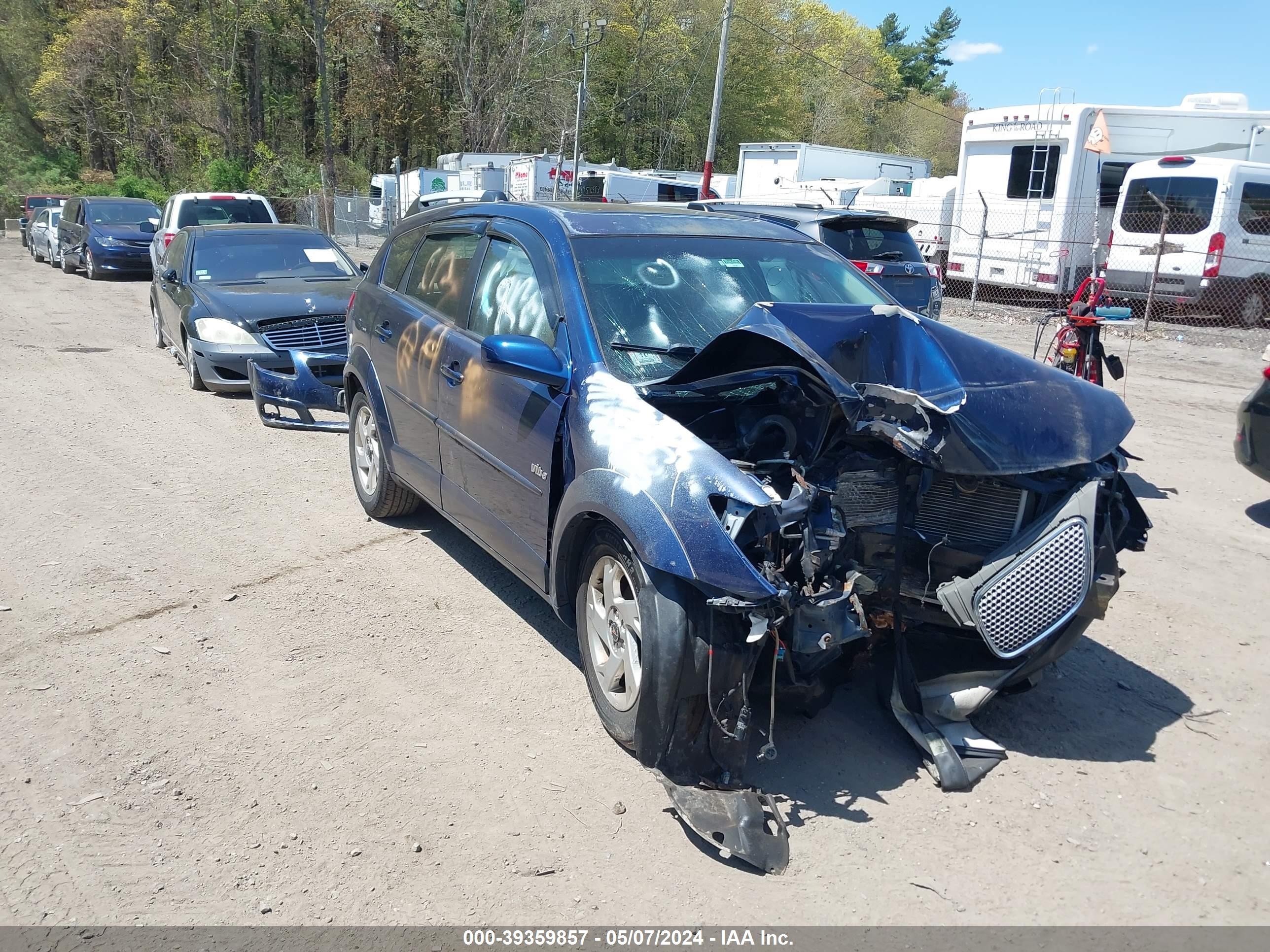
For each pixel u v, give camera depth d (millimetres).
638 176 29578
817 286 4484
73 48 50625
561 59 49094
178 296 9742
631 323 3885
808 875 2957
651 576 3172
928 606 3771
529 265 4336
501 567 5262
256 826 3100
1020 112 17688
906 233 11203
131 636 4352
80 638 4320
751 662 3135
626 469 3283
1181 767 3613
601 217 4473
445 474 4750
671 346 3828
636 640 3416
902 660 3682
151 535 5590
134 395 9266
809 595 3117
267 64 55906
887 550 3699
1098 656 4496
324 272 10211
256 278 9891
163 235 15398
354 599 4809
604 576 3549
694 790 3176
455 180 33062
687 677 3115
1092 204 17297
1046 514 3602
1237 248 15500
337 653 4258
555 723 3758
